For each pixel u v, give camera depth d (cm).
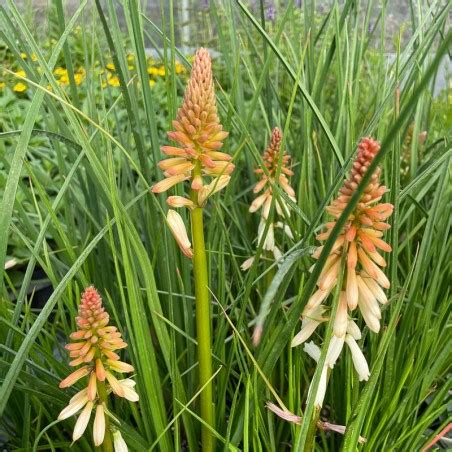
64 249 57
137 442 45
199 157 38
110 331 38
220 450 50
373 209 36
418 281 54
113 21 50
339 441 56
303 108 65
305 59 69
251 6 111
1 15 52
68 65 53
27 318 52
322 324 54
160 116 134
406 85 60
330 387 55
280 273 32
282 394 55
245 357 57
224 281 53
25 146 41
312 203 63
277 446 55
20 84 151
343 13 57
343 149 63
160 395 45
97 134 59
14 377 39
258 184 59
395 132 26
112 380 39
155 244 55
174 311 55
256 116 97
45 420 56
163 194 53
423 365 55
